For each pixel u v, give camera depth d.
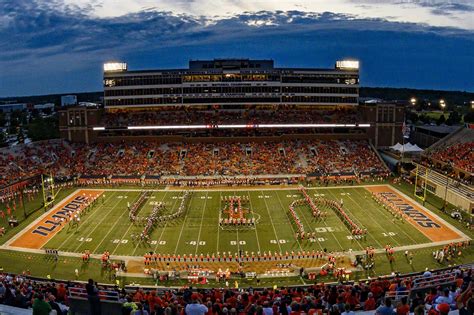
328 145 95.19
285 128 99.12
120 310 18.72
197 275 42.00
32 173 80.12
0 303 20.06
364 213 61.50
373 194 71.31
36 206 65.81
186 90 101.31
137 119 99.25
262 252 47.59
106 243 51.00
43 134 132.38
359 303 22.16
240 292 28.09
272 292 26.36
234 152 91.19
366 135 98.81
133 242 51.19
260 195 71.44
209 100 101.88
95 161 87.56
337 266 43.97
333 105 103.81
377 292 23.91
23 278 34.44
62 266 44.84
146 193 72.44
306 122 98.44
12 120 193.88
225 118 99.94
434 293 20.50
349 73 102.38
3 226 57.03
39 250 49.09
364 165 87.12
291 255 46.44
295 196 70.62
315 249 48.31
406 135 126.19
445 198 64.38
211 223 57.72
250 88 101.88
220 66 105.44
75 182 79.00
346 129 99.62
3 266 44.66
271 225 56.69
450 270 33.25
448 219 58.94
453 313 15.03
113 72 100.62
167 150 91.81
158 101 101.69
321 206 64.81
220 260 45.56
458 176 72.69
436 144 87.69
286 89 102.19
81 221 58.81
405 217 59.75
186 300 22.47
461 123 134.12
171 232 54.50
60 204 66.69
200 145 93.94
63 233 54.41
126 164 86.31
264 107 105.38
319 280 41.12
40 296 14.93
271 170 84.06
